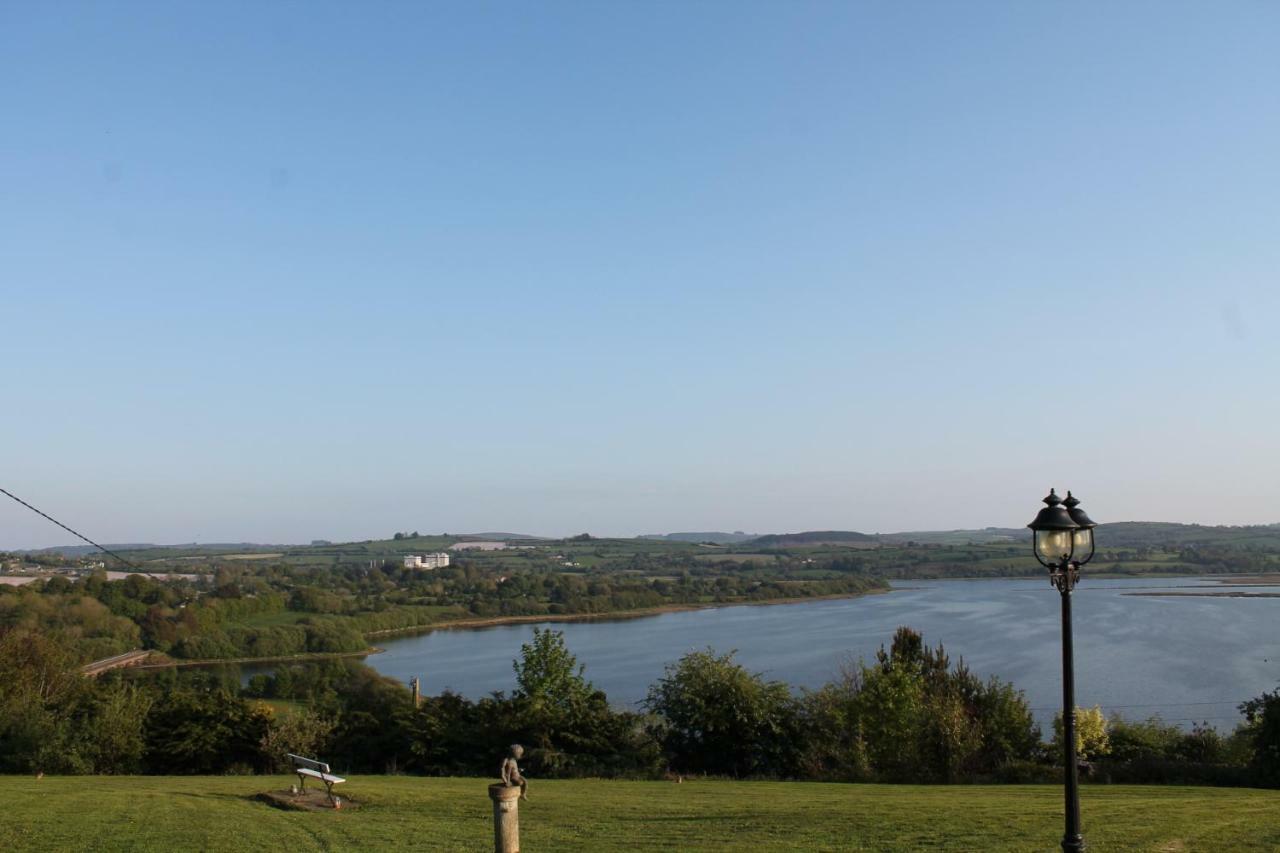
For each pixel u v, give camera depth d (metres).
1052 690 64.81
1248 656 81.94
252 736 32.03
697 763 32.00
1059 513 11.16
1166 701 60.38
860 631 106.50
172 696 33.75
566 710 31.78
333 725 32.25
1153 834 14.30
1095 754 35.31
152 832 16.36
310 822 17.28
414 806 19.00
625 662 84.62
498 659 90.81
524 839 15.80
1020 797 20.84
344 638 98.56
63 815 17.92
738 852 14.34
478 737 30.78
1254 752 29.77
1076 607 137.00
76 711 33.34
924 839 14.79
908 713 31.41
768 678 70.12
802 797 21.28
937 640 95.50
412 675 79.62
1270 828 14.57
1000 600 154.00
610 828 16.80
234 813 18.17
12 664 38.78
